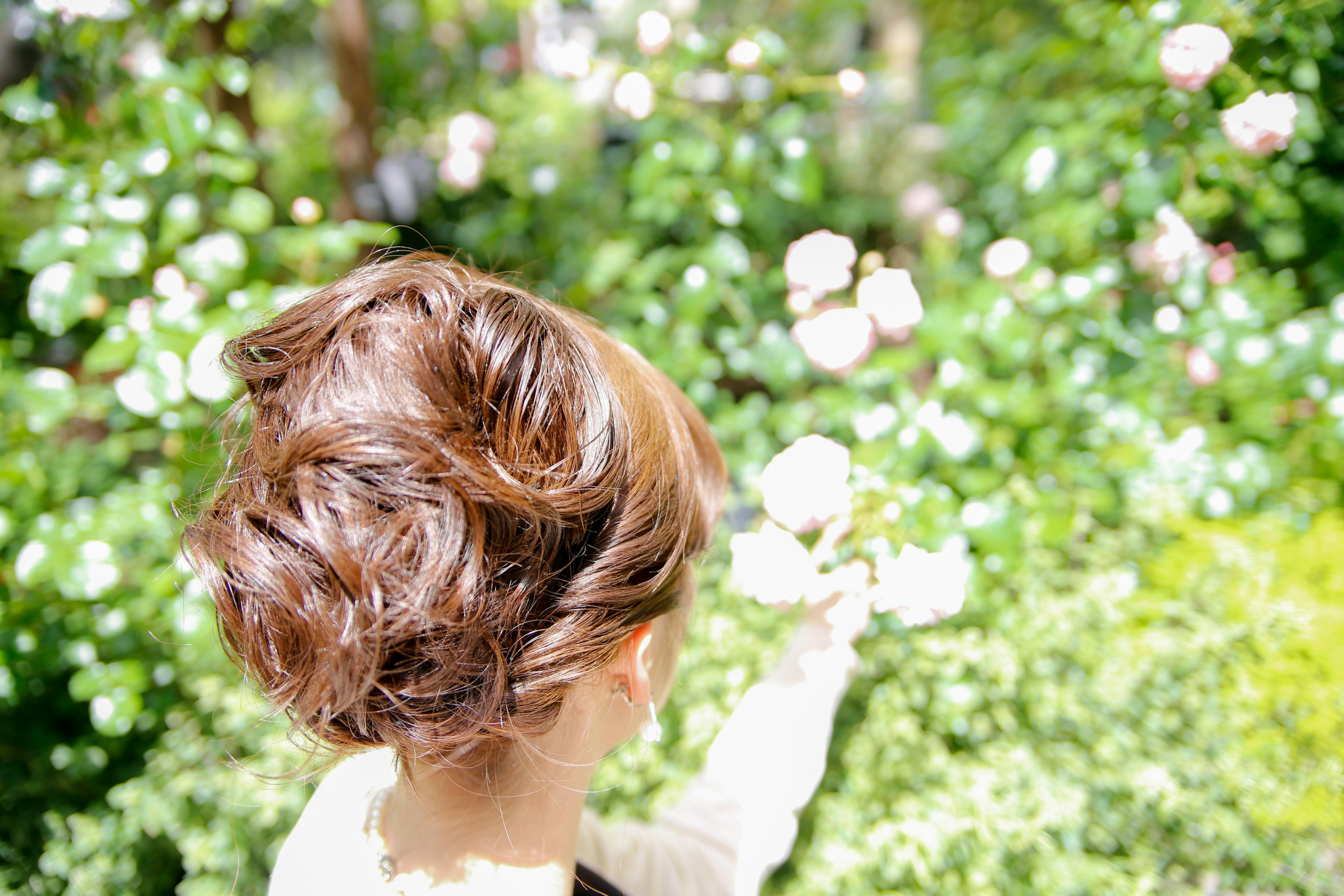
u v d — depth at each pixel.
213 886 1.22
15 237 1.96
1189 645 1.15
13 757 1.42
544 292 2.18
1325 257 1.73
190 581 1.33
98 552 1.35
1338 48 1.45
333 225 1.71
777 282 1.91
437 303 0.52
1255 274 1.66
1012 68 2.75
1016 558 1.23
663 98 1.88
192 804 1.31
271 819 1.20
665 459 0.58
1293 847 0.99
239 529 0.49
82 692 1.33
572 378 0.53
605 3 2.09
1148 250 1.59
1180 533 1.36
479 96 4.43
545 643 0.50
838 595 1.05
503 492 0.47
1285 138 1.25
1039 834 1.03
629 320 2.16
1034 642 1.21
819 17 3.75
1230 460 1.45
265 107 5.70
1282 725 1.08
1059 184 1.68
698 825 0.96
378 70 4.66
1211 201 1.55
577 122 3.88
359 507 0.46
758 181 2.08
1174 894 1.01
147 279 1.61
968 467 1.46
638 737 1.29
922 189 3.41
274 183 2.67
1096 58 1.84
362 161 3.78
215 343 1.34
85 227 1.50
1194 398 1.61
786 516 1.01
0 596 1.40
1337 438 1.44
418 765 0.59
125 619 1.42
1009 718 1.17
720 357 1.97
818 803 1.17
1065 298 1.55
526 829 0.60
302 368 0.51
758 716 0.98
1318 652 1.09
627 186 2.88
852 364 1.32
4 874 1.32
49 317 1.43
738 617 1.42
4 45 1.89
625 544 0.53
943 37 4.26
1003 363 1.59
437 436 0.46
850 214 3.41
